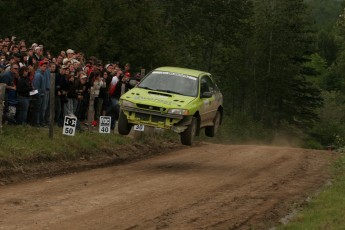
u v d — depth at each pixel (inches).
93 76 1343.5
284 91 4862.2
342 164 1277.1
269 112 4928.6
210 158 1304.1
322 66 7795.3
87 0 2554.1
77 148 1109.7
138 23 3026.6
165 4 4729.3
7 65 1176.8
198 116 1106.7
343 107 5403.5
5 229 582.2
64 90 1227.2
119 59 2896.2
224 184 943.7
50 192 781.9
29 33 2452.0
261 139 4065.0
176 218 679.7
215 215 712.4
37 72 1144.2
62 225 613.0
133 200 763.4
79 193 786.2
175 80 1138.7
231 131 3782.0
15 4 2458.2
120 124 1091.3
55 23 2466.8
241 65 5059.1
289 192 917.8
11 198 727.7
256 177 1051.3
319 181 1065.5
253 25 4862.2
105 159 1140.5
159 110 1050.1
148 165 1131.3
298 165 1262.3
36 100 1146.0
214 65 5319.9
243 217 713.6
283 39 4835.1
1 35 2456.9
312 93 5032.0
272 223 703.7
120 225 628.1
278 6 4896.7
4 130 1036.5
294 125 5083.7
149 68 3051.2
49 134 1088.2
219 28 4849.9
